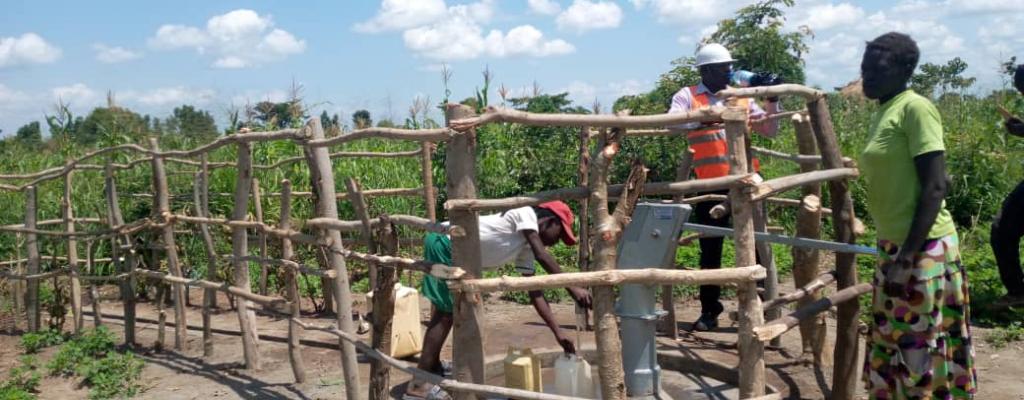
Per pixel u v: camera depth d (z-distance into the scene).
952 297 3.42
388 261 3.73
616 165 9.31
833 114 13.71
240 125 10.48
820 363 4.86
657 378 4.35
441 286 4.39
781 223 10.19
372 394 4.03
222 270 8.09
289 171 9.34
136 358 6.00
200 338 6.71
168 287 8.34
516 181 10.19
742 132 3.20
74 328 6.96
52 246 7.85
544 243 4.57
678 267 7.89
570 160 10.11
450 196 3.35
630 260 4.02
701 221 5.78
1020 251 7.62
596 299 3.31
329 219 4.28
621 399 3.34
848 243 4.08
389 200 9.65
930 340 3.35
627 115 3.23
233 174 8.85
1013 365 5.13
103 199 9.25
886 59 3.31
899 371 3.47
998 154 9.84
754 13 13.09
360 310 7.52
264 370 5.62
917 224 3.20
